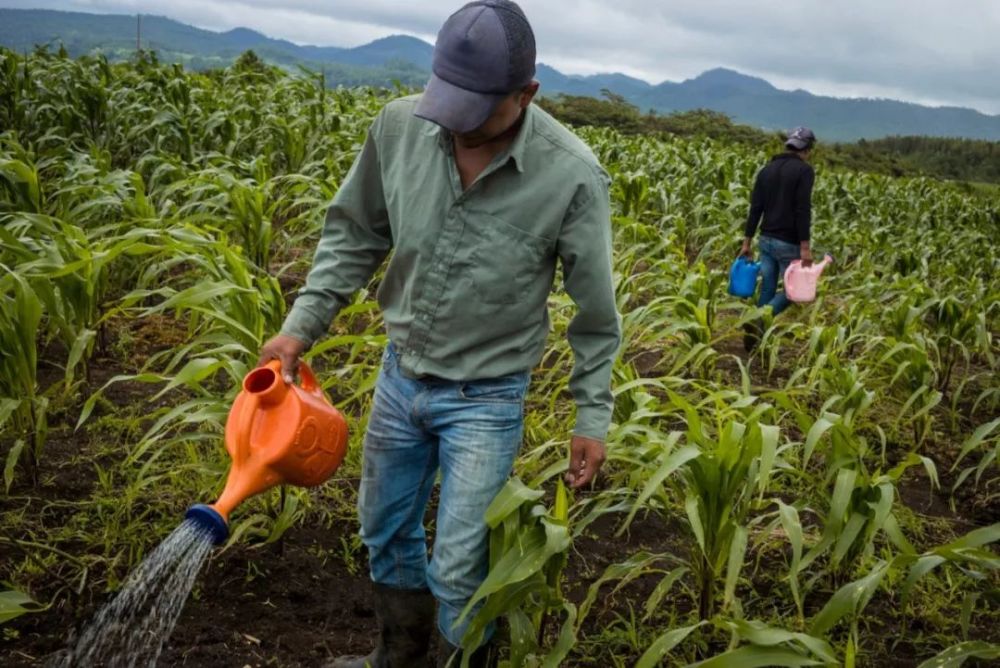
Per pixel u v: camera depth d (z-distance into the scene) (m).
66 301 4.29
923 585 3.73
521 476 3.99
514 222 2.22
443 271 2.27
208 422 4.06
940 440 5.52
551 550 2.36
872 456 5.12
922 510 4.60
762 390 5.90
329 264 2.51
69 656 2.24
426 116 2.04
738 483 2.88
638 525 4.04
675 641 2.41
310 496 3.81
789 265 7.07
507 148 2.18
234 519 3.53
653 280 6.99
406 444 2.48
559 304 5.46
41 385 4.54
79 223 5.77
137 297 4.04
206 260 4.13
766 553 3.89
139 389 4.70
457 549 2.38
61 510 3.54
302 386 2.53
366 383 3.69
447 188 2.24
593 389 2.40
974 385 6.84
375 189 2.44
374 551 2.62
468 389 2.36
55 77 9.87
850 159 36.94
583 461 2.42
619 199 9.76
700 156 14.69
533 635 2.49
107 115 9.21
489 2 2.08
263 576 3.28
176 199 7.30
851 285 9.34
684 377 5.87
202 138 9.10
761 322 6.77
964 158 69.44
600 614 3.32
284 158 9.27
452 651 2.50
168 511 3.62
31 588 3.06
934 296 6.68
